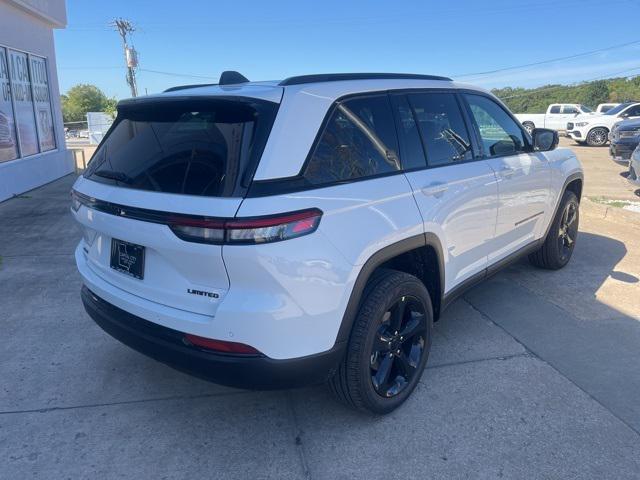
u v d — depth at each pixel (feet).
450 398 10.30
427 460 8.66
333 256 8.05
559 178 15.84
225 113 8.27
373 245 8.65
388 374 9.57
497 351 12.11
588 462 8.54
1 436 9.29
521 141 14.49
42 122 39.58
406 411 9.93
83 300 10.38
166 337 8.36
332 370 8.58
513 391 10.51
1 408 10.11
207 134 8.25
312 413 9.96
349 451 8.90
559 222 16.40
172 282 8.20
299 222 7.63
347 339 8.61
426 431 9.36
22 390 10.71
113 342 12.75
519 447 8.91
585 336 12.82
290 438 9.25
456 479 8.23
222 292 7.72
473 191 11.46
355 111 9.31
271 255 7.39
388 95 10.17
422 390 10.58
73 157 45.88
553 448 8.87
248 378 7.88
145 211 8.05
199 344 7.93
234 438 9.27
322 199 8.02
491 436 9.20
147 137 9.12
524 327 13.30
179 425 9.64
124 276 9.02
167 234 7.79
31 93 37.47
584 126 71.05
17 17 35.01
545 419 9.62
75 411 10.04
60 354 12.16
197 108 8.63
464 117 12.19
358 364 8.82
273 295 7.59
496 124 13.58
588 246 20.26
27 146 36.58
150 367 11.64
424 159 10.57
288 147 7.88
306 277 7.76
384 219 8.94
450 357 11.85
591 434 9.20
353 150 8.95
